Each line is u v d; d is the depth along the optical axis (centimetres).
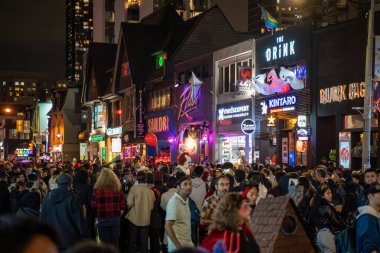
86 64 7006
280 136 3125
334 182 1365
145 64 5466
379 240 701
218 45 5088
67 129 8244
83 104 7069
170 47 5125
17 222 222
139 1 10319
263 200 674
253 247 521
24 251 218
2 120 12356
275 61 3150
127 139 5522
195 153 4191
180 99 4469
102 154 6391
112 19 11375
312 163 2808
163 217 1319
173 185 1293
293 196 1158
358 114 2567
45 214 975
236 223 516
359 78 2559
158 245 1331
